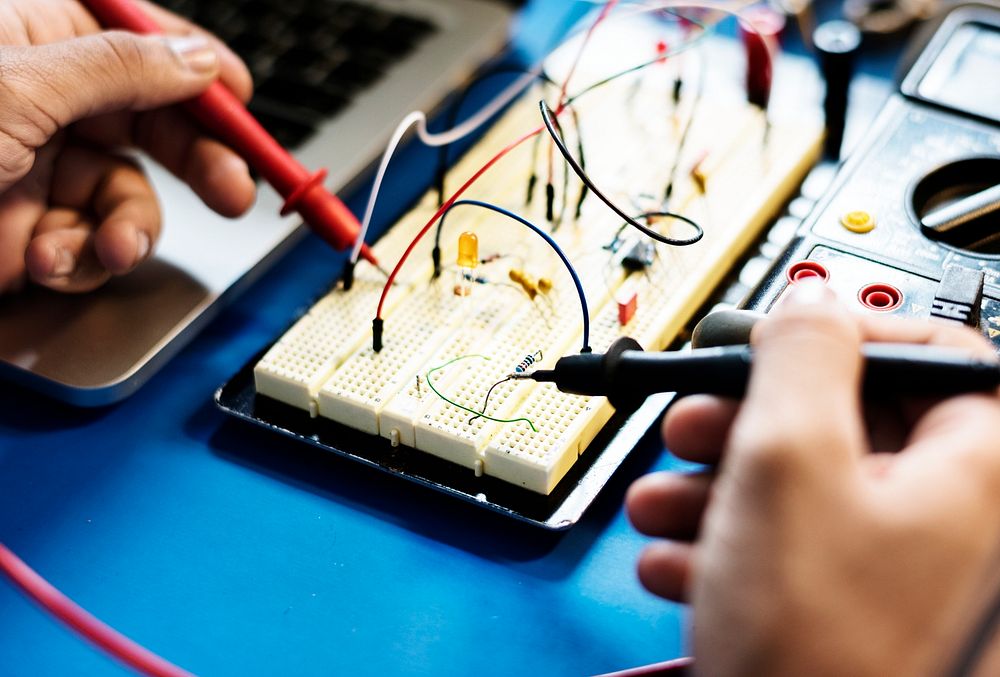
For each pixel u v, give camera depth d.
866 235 0.83
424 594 0.67
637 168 0.95
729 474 0.48
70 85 0.81
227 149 0.90
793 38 1.16
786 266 0.81
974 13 1.04
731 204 0.91
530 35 1.21
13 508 0.74
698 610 0.49
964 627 0.48
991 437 0.50
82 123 0.93
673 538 0.63
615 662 0.63
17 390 0.83
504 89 1.13
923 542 0.47
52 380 0.80
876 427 0.60
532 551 0.70
